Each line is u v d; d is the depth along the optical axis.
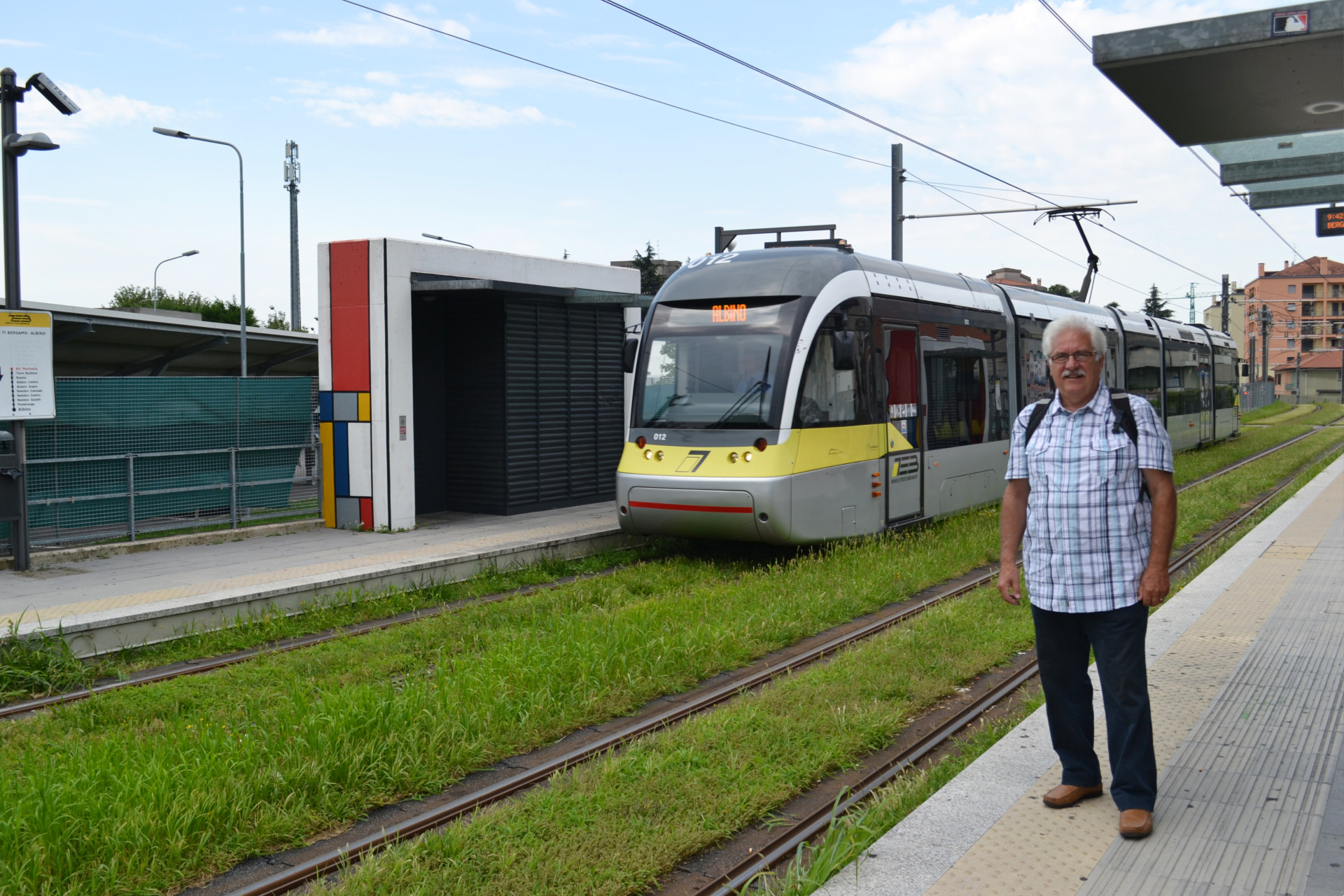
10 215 10.78
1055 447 4.12
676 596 9.88
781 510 10.92
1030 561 4.21
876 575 10.38
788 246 14.23
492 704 6.30
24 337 10.61
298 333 20.64
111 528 12.07
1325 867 3.70
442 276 14.20
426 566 10.84
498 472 14.98
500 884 4.18
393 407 13.55
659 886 4.35
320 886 4.19
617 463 17.12
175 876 4.42
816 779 5.46
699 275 12.23
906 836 4.07
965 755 5.54
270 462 13.88
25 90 10.89
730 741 5.82
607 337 16.83
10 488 10.49
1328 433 36.94
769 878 4.37
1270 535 11.72
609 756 5.59
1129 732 4.01
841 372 11.80
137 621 8.46
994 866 3.79
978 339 14.77
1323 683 5.96
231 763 5.25
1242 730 5.19
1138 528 4.03
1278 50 4.88
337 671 7.70
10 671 7.46
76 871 4.32
